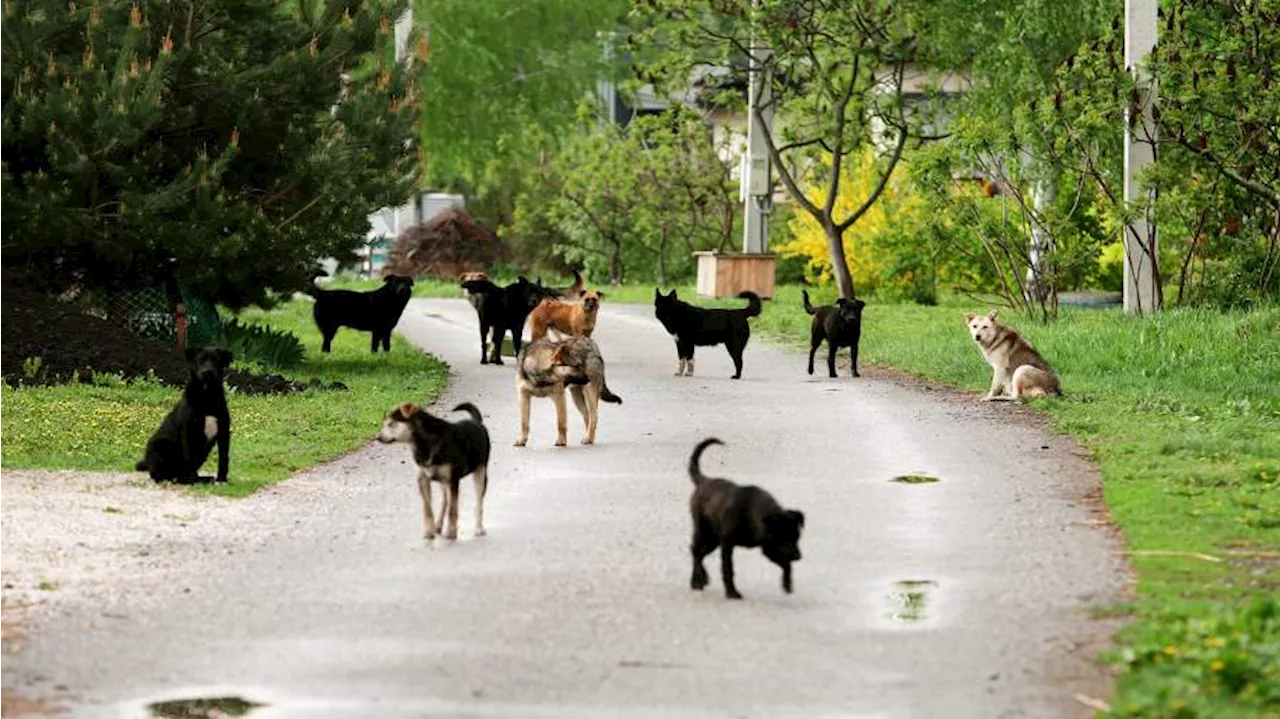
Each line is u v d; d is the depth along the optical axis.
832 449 17.08
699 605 10.42
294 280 26.03
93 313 24.86
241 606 10.42
